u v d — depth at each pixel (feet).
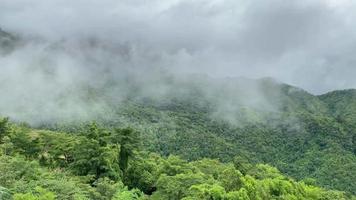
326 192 256.52
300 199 212.43
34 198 121.90
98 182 166.61
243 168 253.85
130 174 224.94
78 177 182.09
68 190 140.36
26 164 161.99
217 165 260.42
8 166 152.15
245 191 159.94
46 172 166.91
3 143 249.14
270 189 198.49
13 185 135.33
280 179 225.35
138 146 241.76
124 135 237.86
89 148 206.08
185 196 160.97
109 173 200.44
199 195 152.76
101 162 201.77
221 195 152.35
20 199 120.88
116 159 218.59
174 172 219.00
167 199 165.37
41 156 234.38
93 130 227.40
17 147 240.73
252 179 181.57
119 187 169.78
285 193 202.39
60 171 198.08
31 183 140.56
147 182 222.07
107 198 151.74
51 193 126.72
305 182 271.49
